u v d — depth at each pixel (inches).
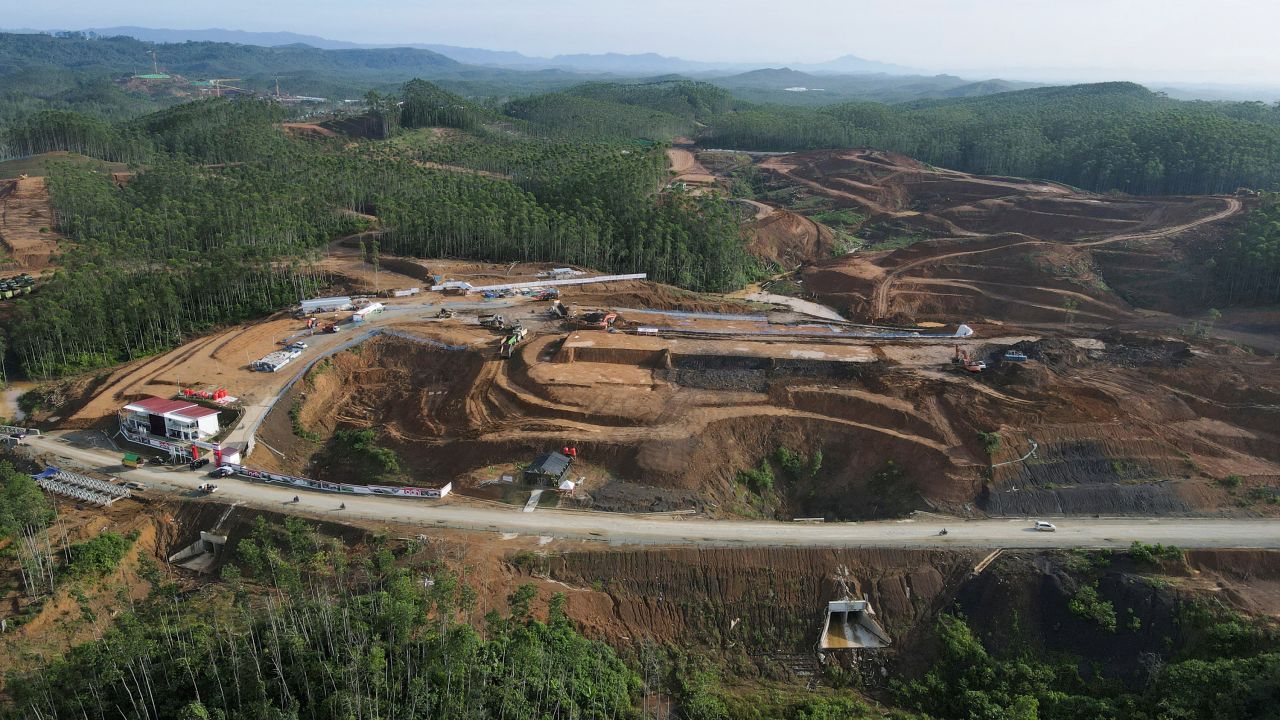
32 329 5098.4
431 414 4687.5
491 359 5044.3
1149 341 5147.6
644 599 3250.5
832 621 3292.3
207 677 2386.8
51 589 3004.4
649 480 3937.0
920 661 3144.7
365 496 3818.9
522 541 3425.2
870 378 4682.6
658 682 2967.5
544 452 4094.5
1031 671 2974.9
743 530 3575.3
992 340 5433.1
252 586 3159.5
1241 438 4175.7
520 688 2440.9
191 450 4069.9
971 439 4101.9
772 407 4515.3
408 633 2500.0
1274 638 2827.3
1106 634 3041.3
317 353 5152.6
